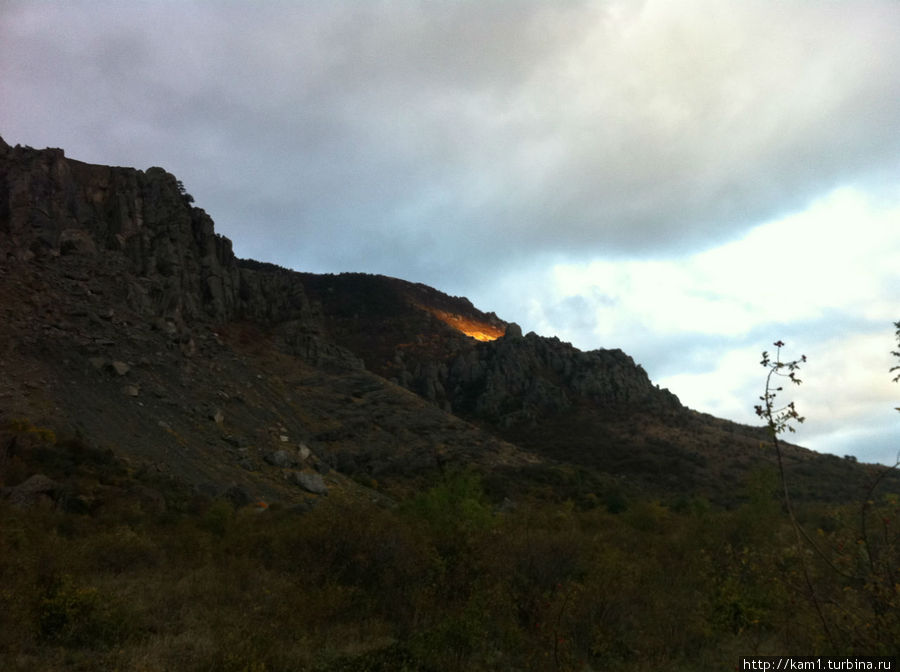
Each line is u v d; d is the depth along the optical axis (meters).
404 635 10.72
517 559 12.71
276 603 11.71
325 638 10.17
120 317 65.31
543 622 9.93
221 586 13.80
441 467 68.56
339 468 63.81
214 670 8.21
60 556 13.23
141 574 15.73
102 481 34.22
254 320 96.12
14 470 31.14
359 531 13.98
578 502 59.78
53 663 8.32
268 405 69.81
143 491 32.88
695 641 10.55
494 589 11.02
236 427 59.09
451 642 9.26
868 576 5.44
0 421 38.97
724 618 7.30
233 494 40.91
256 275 105.88
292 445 61.34
